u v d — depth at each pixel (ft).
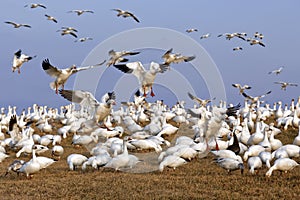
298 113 108.06
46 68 64.95
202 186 53.42
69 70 66.08
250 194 49.52
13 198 50.08
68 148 87.20
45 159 61.26
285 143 82.99
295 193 49.44
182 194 49.57
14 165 61.26
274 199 47.34
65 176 61.16
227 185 53.42
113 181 56.95
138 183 55.57
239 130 90.84
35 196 50.93
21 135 89.92
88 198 49.39
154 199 48.06
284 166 56.03
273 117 122.83
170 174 61.05
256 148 64.64
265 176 56.49
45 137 88.38
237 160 60.08
